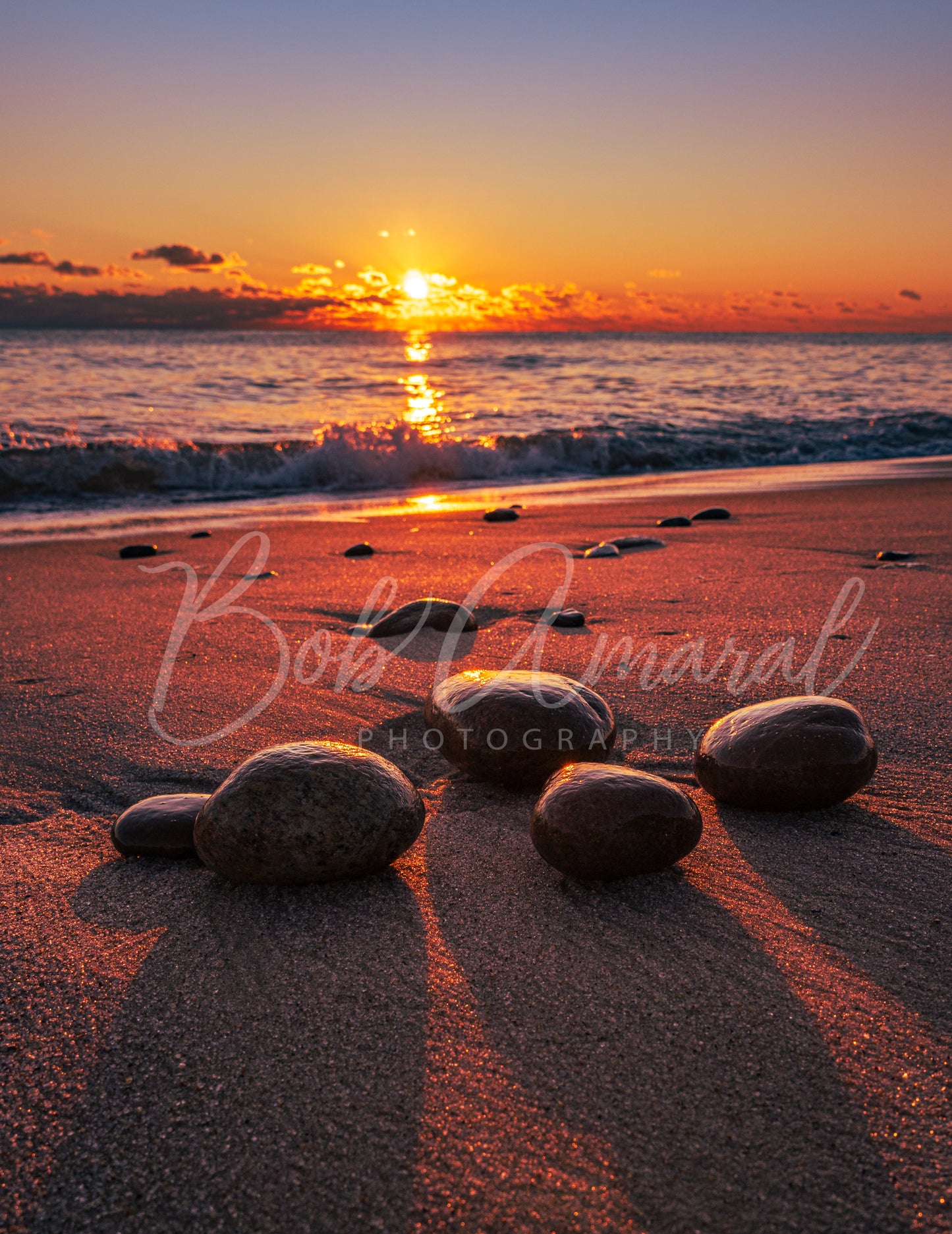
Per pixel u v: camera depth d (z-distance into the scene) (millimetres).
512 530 6957
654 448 12539
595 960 1668
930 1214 1132
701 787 2412
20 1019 1535
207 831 1929
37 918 1842
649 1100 1328
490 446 11992
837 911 1815
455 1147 1254
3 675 3465
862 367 31484
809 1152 1229
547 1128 1282
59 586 5145
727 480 10508
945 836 2115
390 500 9477
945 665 3324
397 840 1961
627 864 1903
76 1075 1406
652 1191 1179
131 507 9000
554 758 2357
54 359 27406
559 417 15805
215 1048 1457
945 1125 1266
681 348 48188
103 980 1634
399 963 1671
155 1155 1255
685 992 1569
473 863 2045
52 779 2555
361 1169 1223
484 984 1606
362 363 28969
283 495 9969
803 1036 1453
